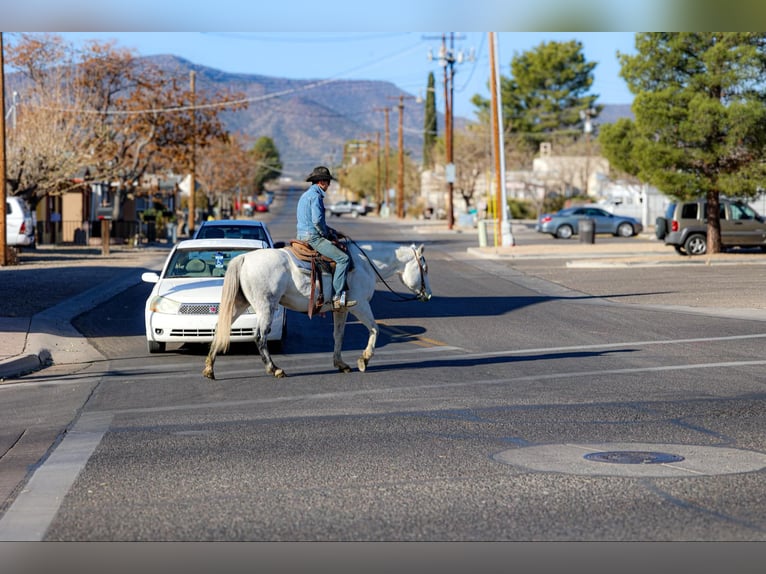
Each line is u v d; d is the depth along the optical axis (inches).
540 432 378.3
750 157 1358.3
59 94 1872.5
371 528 261.4
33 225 1569.9
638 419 402.0
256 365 569.3
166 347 642.8
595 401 443.2
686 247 1439.5
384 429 386.0
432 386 489.1
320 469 323.0
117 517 273.7
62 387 502.9
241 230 795.4
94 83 2014.0
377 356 605.0
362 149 7495.1
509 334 708.7
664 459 332.8
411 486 300.7
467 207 3777.1
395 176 5241.1
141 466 331.3
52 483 311.3
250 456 343.0
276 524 265.6
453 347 644.1
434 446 355.6
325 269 518.6
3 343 619.8
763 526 259.6
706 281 1085.8
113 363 584.4
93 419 417.4
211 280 621.6
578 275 1214.9
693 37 1358.3
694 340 661.3
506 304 920.3
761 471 314.8
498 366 556.7
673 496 286.4
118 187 2017.7
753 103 1291.8
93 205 2386.8
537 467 322.7
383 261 551.2
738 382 492.1
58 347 639.1
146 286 1067.9
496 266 1403.8
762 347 622.8
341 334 540.4
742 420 398.3
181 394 475.2
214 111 2142.0
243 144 4896.7
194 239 706.8
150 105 1969.7
